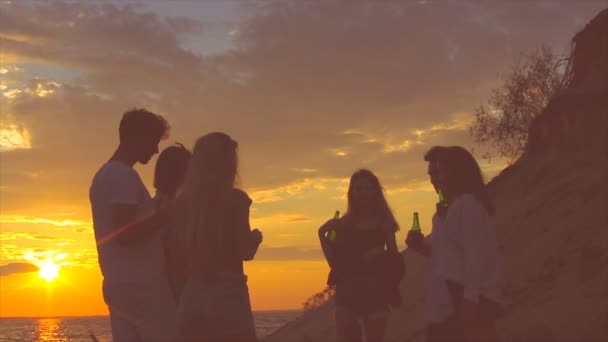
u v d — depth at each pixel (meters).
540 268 12.32
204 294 5.13
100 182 5.52
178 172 6.99
